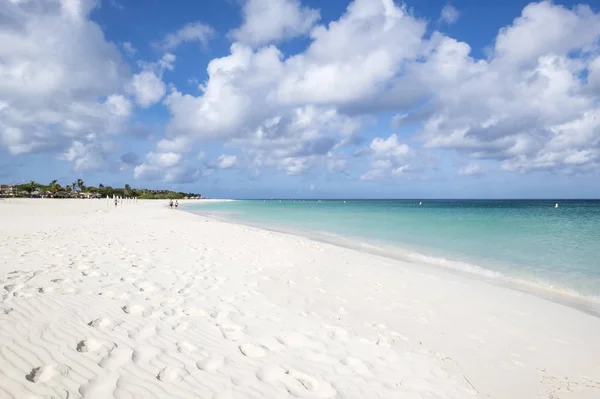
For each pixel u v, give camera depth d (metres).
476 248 13.22
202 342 4.11
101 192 111.00
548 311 6.07
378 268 9.09
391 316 5.61
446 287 7.43
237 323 4.80
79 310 4.61
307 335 4.62
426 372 3.93
